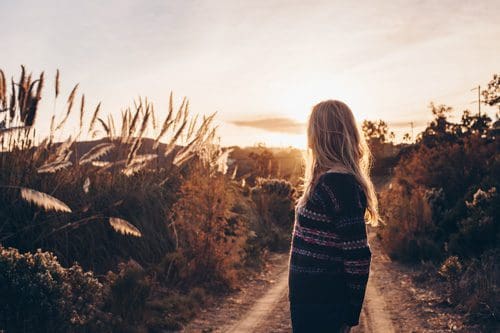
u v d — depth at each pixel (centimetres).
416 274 1060
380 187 4503
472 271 855
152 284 784
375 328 676
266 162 2698
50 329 547
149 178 1068
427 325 685
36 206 771
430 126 3959
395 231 1313
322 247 228
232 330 678
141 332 621
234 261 1016
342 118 244
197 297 812
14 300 539
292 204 1870
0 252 576
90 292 610
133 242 901
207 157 1163
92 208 846
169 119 1059
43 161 862
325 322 226
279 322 716
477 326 659
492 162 1791
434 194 1623
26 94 813
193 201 983
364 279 220
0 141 806
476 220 1117
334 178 229
